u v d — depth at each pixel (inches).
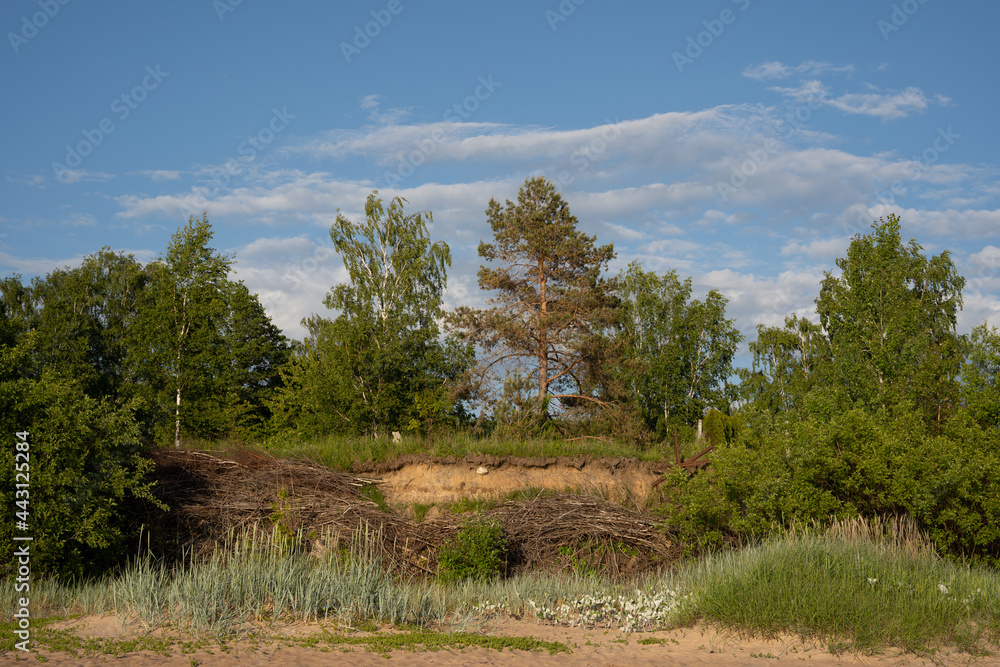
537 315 1197.1
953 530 548.4
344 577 410.0
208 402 1192.8
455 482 724.0
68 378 523.8
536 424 949.8
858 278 1277.1
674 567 597.9
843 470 561.6
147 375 1179.9
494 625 404.2
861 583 374.9
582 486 735.7
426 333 1160.8
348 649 314.5
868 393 1156.5
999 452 554.6
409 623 388.8
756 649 343.9
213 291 1208.2
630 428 1146.7
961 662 320.5
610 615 435.5
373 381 1102.4
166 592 367.9
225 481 649.0
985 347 603.8
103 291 1631.4
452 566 586.2
